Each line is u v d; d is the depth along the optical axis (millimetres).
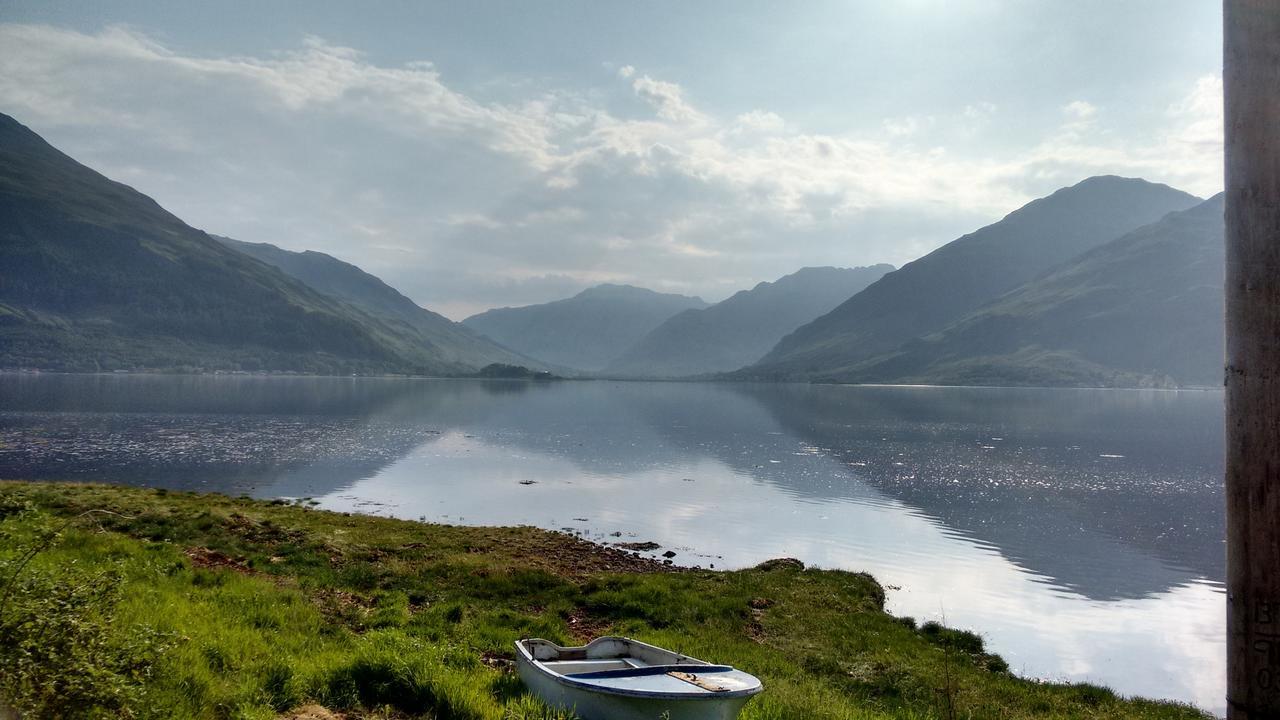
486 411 171000
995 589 33938
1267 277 4020
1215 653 26172
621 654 13180
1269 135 4055
